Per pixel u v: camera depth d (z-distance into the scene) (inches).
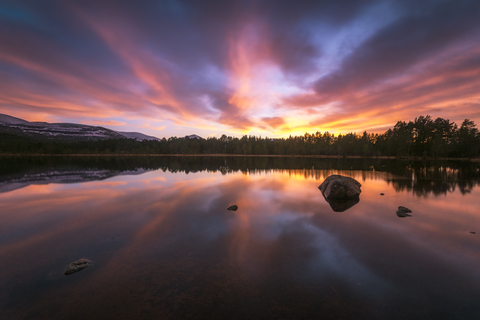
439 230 344.2
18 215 406.0
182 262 241.0
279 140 6082.7
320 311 169.6
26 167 1437.0
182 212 434.3
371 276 218.2
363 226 360.8
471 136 2878.9
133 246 279.6
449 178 981.8
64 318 160.6
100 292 189.3
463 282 209.0
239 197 575.8
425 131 3390.7
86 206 473.1
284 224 368.2
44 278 208.4
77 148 5241.1
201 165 1851.6
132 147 5782.5
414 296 188.7
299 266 235.3
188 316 163.2
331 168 1571.1
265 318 162.1
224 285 201.0
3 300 178.4
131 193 616.7
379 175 1112.8
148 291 191.2
